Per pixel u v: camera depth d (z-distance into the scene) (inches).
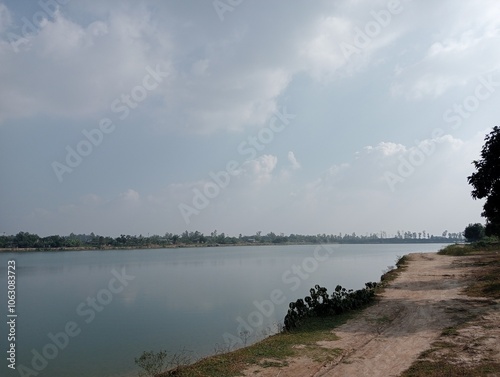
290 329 536.7
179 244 5270.7
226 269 1963.6
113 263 2600.9
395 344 434.0
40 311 909.8
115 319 792.9
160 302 983.0
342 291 668.1
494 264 1205.7
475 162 722.2
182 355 531.5
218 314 815.1
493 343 401.4
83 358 547.8
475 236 3422.7
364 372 351.6
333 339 468.4
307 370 363.3
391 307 642.2
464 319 521.0
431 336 455.2
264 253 3978.8
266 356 405.1
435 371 335.9
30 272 1945.1
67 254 4212.6
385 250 4448.8
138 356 544.4
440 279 952.9
